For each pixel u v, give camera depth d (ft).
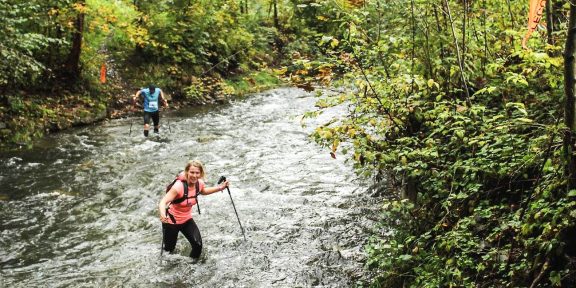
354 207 29.78
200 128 52.03
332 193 32.27
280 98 70.08
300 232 26.71
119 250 25.26
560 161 14.24
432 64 22.82
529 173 18.35
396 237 21.54
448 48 23.03
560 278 13.15
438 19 22.70
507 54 21.98
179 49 68.39
